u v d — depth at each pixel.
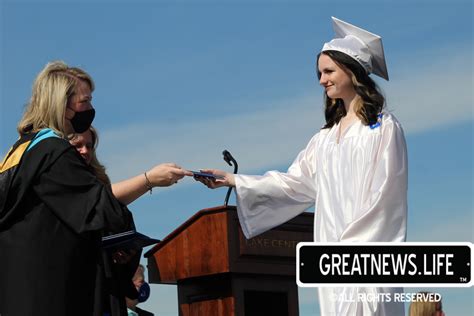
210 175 5.91
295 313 6.32
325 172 5.85
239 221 6.10
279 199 6.09
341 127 5.89
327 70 5.78
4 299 4.34
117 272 4.91
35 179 4.36
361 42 5.77
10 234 4.38
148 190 5.04
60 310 4.32
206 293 6.27
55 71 4.67
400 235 5.57
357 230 5.54
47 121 4.58
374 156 5.64
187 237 6.27
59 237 4.37
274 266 6.23
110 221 4.34
